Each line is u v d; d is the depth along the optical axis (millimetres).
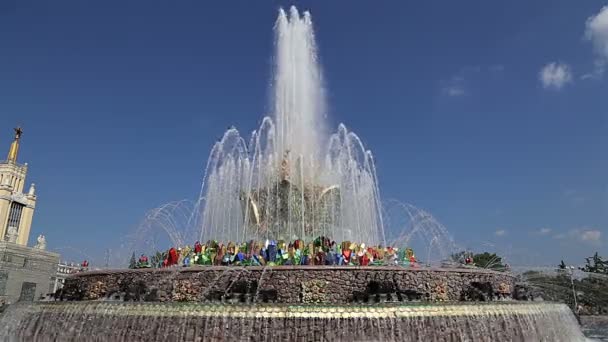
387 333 14500
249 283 16109
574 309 46250
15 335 17031
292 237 24188
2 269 67375
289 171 25250
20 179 99625
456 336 15281
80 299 18109
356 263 19516
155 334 14664
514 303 17438
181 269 16766
